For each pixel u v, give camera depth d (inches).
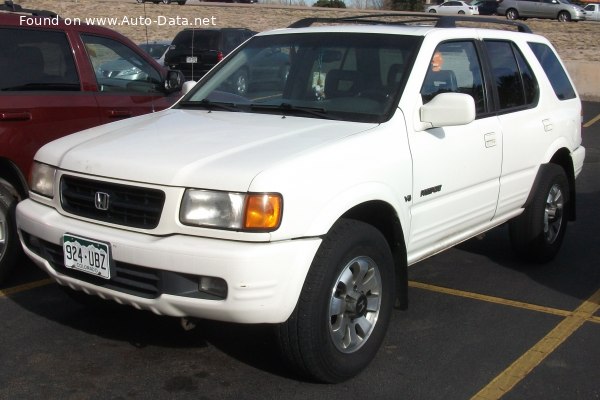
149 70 255.1
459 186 186.1
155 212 139.6
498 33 218.4
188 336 180.2
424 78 178.4
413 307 201.8
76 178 152.3
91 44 238.1
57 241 151.3
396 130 165.8
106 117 234.8
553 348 175.3
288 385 154.7
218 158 142.8
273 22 1306.6
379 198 154.5
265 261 132.1
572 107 248.8
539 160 225.8
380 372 161.2
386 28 191.9
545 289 219.0
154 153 147.8
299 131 159.9
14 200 210.7
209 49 656.4
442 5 1768.0
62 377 157.4
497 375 160.7
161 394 150.4
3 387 152.1
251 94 192.5
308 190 139.6
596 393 153.1
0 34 216.2
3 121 208.8
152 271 138.0
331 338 147.1
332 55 188.1
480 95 201.5
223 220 134.3
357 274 153.4
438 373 161.2
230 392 151.6
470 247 263.7
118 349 172.2
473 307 202.7
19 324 186.2
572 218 252.8
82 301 187.0
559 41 1190.9
